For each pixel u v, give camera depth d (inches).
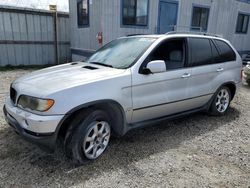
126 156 134.0
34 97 110.8
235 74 201.5
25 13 451.2
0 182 108.5
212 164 130.1
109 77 125.3
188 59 163.5
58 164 123.3
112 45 172.6
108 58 155.6
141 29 424.2
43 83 118.4
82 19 449.7
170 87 152.1
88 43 439.2
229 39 584.7
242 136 167.3
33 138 109.0
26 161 124.9
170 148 145.6
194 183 113.1
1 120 175.6
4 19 431.8
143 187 109.0
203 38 178.4
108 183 110.7
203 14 505.0
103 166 123.6
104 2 374.9
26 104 114.5
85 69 138.9
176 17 462.3
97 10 391.9
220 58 188.5
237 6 570.3
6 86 288.8
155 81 142.7
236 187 111.7
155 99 145.3
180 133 167.8
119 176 116.1
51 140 109.7
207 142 155.6
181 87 159.2
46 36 487.2
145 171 121.0
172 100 155.4
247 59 609.3
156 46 147.6
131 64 137.9
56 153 132.9
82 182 110.7
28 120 109.0
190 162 131.0
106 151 137.9
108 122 131.0
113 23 392.2
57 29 497.0
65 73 131.8
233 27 583.2
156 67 134.3
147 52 142.8
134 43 158.7
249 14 612.1
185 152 141.6
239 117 205.9
